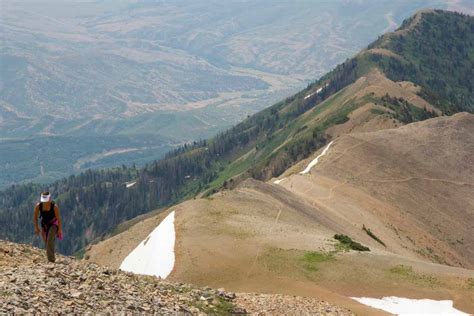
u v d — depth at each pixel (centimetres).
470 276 4497
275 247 5009
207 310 2288
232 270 4597
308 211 8175
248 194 7481
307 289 4141
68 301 1798
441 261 10050
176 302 2233
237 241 5219
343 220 9169
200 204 6588
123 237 7625
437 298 4050
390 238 9688
